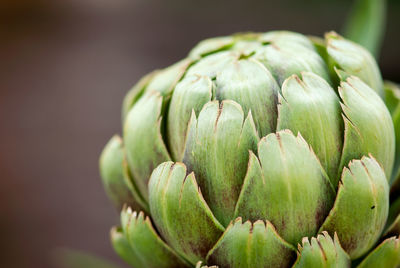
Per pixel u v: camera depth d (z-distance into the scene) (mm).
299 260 372
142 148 401
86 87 1538
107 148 423
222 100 385
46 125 1431
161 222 387
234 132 375
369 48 469
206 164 378
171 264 400
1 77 1671
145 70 1505
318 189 372
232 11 1476
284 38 409
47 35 1923
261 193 370
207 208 377
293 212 371
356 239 378
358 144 378
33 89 1577
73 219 1152
